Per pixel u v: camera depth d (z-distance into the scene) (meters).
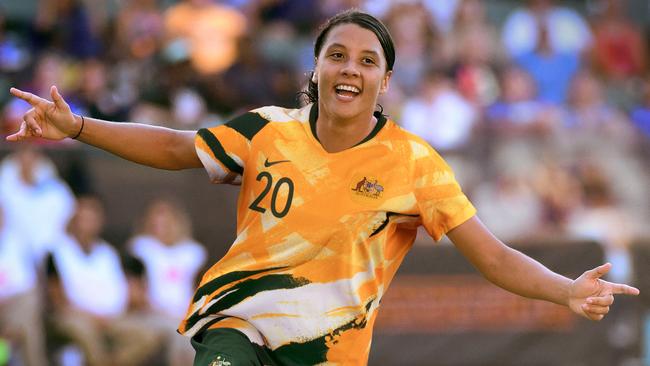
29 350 29.20
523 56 43.41
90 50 39.31
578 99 39.28
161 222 30.56
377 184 14.01
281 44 40.62
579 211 33.22
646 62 46.12
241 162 14.36
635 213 33.34
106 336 29.77
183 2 40.69
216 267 14.29
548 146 33.75
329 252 13.91
